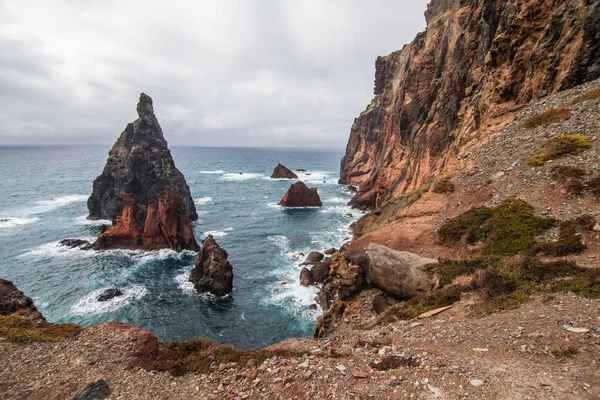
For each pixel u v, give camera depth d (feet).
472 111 129.59
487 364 32.01
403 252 70.03
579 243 51.65
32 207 339.98
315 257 179.42
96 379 44.32
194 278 162.09
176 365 46.24
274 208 329.72
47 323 62.59
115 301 144.97
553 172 69.92
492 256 58.39
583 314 36.04
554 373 28.35
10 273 173.06
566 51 96.02
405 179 189.16
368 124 449.06
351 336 54.19
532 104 100.37
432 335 41.98
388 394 30.83
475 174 90.22
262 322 126.93
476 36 150.51
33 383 43.93
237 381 40.22
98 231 252.21
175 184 278.46
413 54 273.54
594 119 75.61
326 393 33.04
